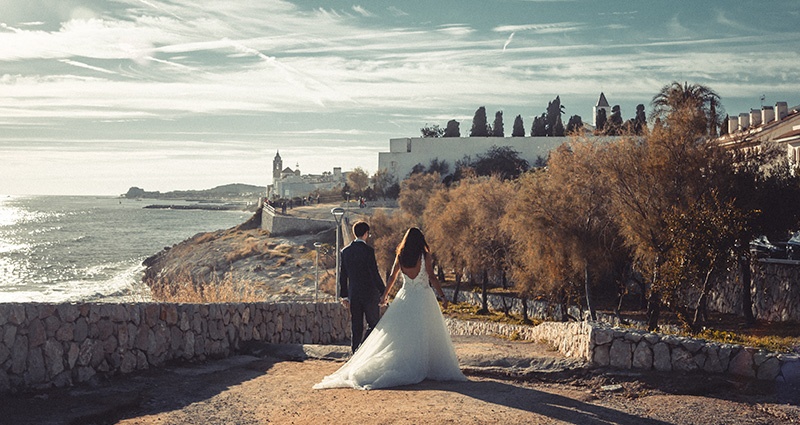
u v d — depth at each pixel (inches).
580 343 358.3
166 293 669.3
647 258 911.0
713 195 805.2
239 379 330.0
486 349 451.8
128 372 329.7
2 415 238.5
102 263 3934.5
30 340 278.7
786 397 275.6
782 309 1026.7
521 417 241.4
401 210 3353.8
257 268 2810.0
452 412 245.8
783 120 1476.4
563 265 1165.1
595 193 1122.0
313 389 295.4
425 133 5265.8
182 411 255.8
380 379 293.9
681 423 240.2
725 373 304.7
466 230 1763.0
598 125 4431.6
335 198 5733.3
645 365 319.6
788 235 1120.2
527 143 4766.2
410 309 308.3
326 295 2155.5
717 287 1255.5
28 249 4835.1
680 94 1015.6
